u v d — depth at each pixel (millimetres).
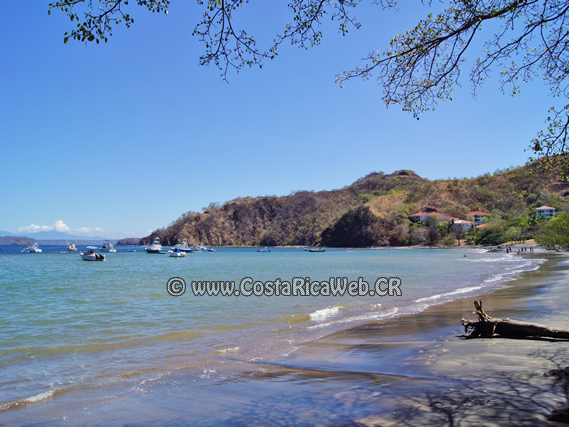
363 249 153875
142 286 26375
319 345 9352
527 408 4594
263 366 7633
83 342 10219
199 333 11188
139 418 5195
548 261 45531
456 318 12172
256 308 15820
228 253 132000
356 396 5605
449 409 4758
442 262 55250
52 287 26391
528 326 8531
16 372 7637
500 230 129250
